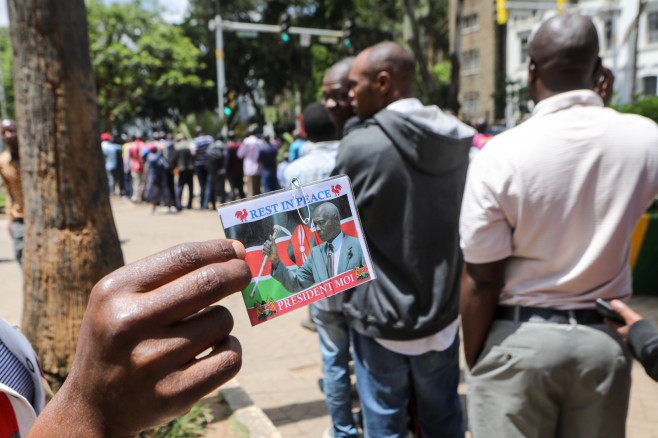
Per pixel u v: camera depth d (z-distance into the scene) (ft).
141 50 110.01
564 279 5.24
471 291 5.60
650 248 16.98
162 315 1.96
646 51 73.67
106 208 8.84
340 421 9.35
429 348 7.13
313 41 102.12
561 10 49.65
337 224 2.97
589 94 5.32
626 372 5.28
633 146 5.15
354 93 7.73
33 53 8.09
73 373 2.06
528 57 5.83
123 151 55.72
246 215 2.79
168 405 1.95
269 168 38.50
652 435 9.93
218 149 41.19
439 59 128.67
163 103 141.69
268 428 9.83
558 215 5.15
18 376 2.98
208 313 2.09
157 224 36.29
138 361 1.93
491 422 5.63
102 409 1.99
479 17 108.99
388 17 98.63
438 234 6.86
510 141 5.29
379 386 7.17
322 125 10.34
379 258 6.88
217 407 10.87
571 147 5.10
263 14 110.52
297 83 114.93
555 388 5.34
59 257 8.50
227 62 122.31
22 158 8.52
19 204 15.28
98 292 2.03
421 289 6.82
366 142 6.71
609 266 5.24
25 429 2.91
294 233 2.88
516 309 5.46
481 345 5.74
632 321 4.78
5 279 22.49
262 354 14.52
